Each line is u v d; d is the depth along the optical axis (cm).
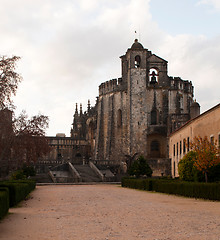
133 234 1207
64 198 2909
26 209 2075
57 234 1236
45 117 3988
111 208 2044
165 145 8538
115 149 8894
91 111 11044
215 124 3931
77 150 10025
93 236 1188
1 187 2033
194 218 1527
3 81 3241
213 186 2455
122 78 9131
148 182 3994
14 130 3719
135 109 8500
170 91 8919
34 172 6688
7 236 1209
